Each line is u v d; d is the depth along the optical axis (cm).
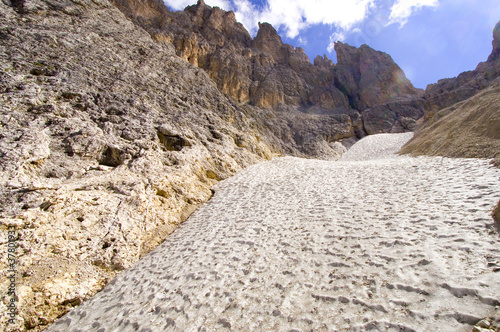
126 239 882
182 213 1191
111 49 1892
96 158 1169
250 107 4206
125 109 1538
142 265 796
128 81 1762
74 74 1478
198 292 570
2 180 785
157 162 1334
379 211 808
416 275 454
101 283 720
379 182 1180
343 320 399
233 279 596
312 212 934
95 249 791
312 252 641
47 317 582
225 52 4947
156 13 4819
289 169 1917
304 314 434
